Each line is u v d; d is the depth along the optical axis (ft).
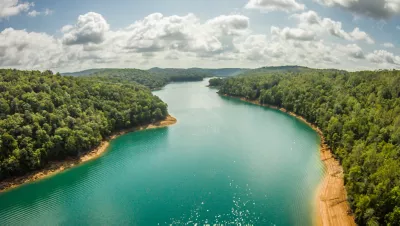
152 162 422.41
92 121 499.10
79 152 439.22
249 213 283.18
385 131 345.72
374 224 226.58
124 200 316.81
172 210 293.64
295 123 634.43
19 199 326.44
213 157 432.66
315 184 332.80
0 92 432.25
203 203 304.91
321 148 450.71
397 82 494.59
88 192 337.31
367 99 507.30
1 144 358.64
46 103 451.53
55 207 307.58
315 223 262.06
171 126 618.03
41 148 390.42
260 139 515.09
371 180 263.08
